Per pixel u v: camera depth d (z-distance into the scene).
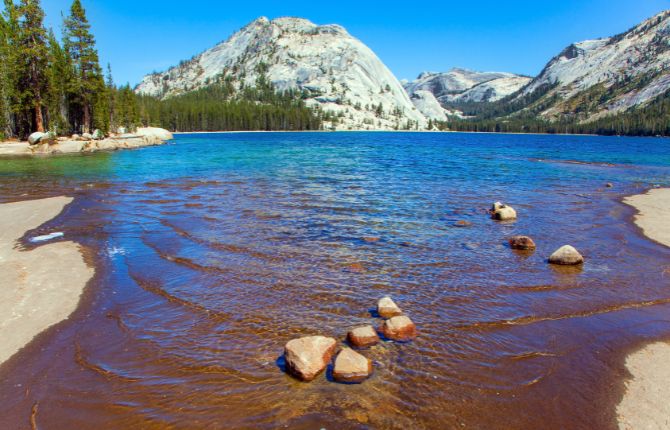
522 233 13.59
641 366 5.99
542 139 139.50
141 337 6.80
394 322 6.81
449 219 15.59
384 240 12.60
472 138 140.50
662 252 11.56
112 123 86.00
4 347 6.51
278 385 5.47
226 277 9.45
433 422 4.77
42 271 9.88
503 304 8.08
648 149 72.69
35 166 34.66
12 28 61.66
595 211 17.17
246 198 19.84
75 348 6.48
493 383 5.54
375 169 34.22
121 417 4.91
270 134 146.62
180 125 155.75
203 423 4.77
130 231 13.59
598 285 9.09
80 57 65.38
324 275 9.59
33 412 5.03
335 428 4.64
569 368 5.92
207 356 6.21
